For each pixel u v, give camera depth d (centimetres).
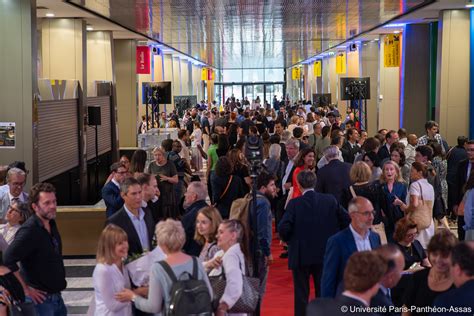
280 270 1030
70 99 1684
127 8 1639
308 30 2480
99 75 2178
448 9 1756
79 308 834
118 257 520
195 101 3841
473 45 1752
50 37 1794
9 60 1282
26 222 583
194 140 2194
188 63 4941
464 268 398
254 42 3103
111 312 516
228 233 543
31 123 1286
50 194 584
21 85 1284
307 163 929
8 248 573
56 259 592
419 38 2322
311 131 1972
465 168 1013
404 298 476
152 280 490
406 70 2347
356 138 1373
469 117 1770
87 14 1738
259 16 1923
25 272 590
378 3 1641
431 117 2272
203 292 480
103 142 2059
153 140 1780
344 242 548
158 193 788
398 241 634
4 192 831
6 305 562
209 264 549
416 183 829
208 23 2095
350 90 2261
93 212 1088
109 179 859
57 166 1567
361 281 379
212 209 589
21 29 1279
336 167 870
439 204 1009
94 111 1769
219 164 926
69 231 1090
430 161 1095
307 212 690
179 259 496
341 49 3781
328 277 548
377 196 782
